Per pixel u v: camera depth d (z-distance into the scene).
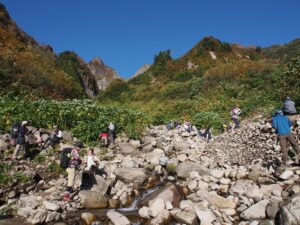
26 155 13.34
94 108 20.34
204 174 11.37
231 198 8.83
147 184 11.41
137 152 15.62
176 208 8.56
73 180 10.28
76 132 17.28
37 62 34.03
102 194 9.98
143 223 8.27
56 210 8.96
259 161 11.31
